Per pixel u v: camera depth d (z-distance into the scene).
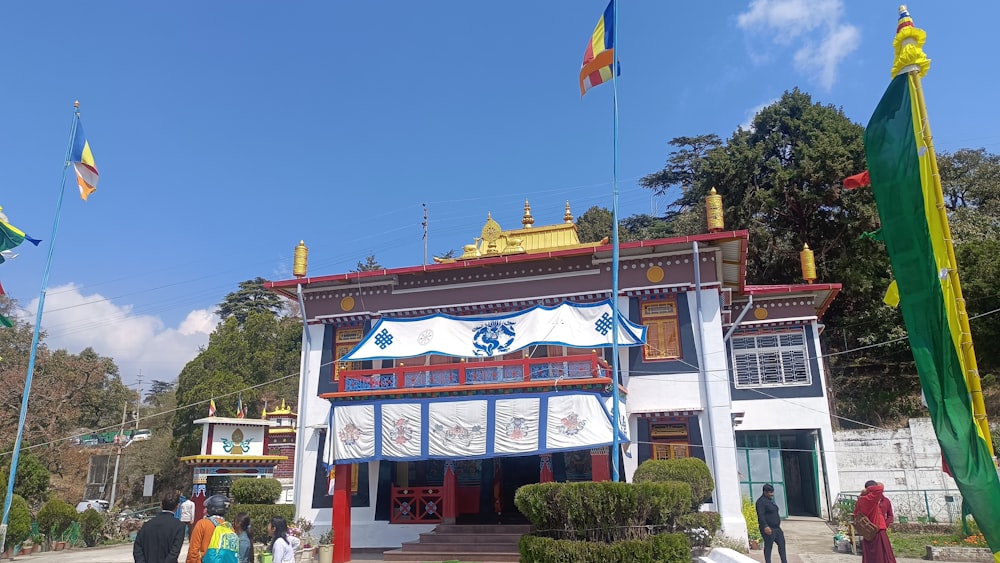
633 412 19.83
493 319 19.20
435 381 18.78
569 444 16.98
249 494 22.06
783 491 24.33
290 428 34.44
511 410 17.64
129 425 52.38
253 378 46.94
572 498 11.25
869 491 10.87
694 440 19.27
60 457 35.66
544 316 18.77
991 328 26.58
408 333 19.59
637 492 11.20
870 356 32.94
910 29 9.49
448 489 19.86
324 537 19.28
